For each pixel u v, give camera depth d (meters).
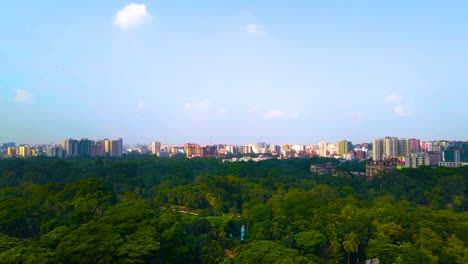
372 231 107.00
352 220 111.50
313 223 114.12
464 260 92.19
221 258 94.50
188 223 126.44
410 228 108.12
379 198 187.12
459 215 125.38
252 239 118.81
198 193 186.12
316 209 132.38
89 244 78.56
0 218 96.62
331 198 181.38
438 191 195.25
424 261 88.06
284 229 112.31
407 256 88.56
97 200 132.25
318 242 100.56
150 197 197.25
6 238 79.00
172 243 91.69
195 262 97.19
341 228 107.19
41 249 73.75
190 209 184.25
